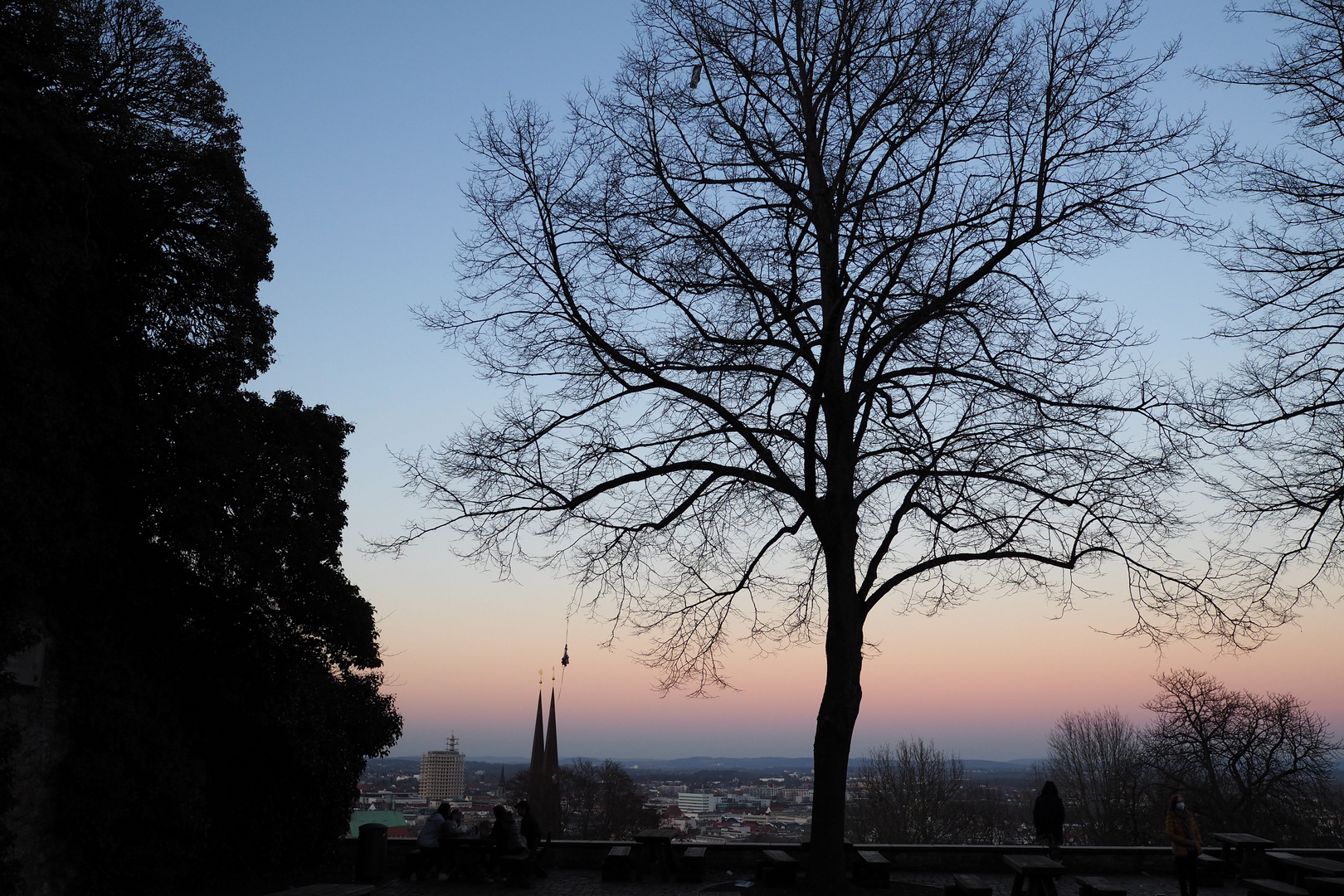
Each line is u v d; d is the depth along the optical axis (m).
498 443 16.30
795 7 16.89
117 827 16.91
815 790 15.09
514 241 16.19
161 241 20.58
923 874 18.83
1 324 15.20
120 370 18.91
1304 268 15.70
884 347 15.74
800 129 16.66
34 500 15.66
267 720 19.73
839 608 15.23
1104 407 15.09
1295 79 15.66
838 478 15.59
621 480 16.20
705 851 19.19
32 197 15.97
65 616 17.11
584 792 79.12
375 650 21.86
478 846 18.16
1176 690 44.09
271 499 19.88
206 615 19.72
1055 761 58.56
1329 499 15.70
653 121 16.73
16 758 15.66
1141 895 16.28
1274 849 18.73
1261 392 16.00
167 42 21.55
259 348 21.62
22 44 17.66
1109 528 14.98
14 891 14.88
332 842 21.44
